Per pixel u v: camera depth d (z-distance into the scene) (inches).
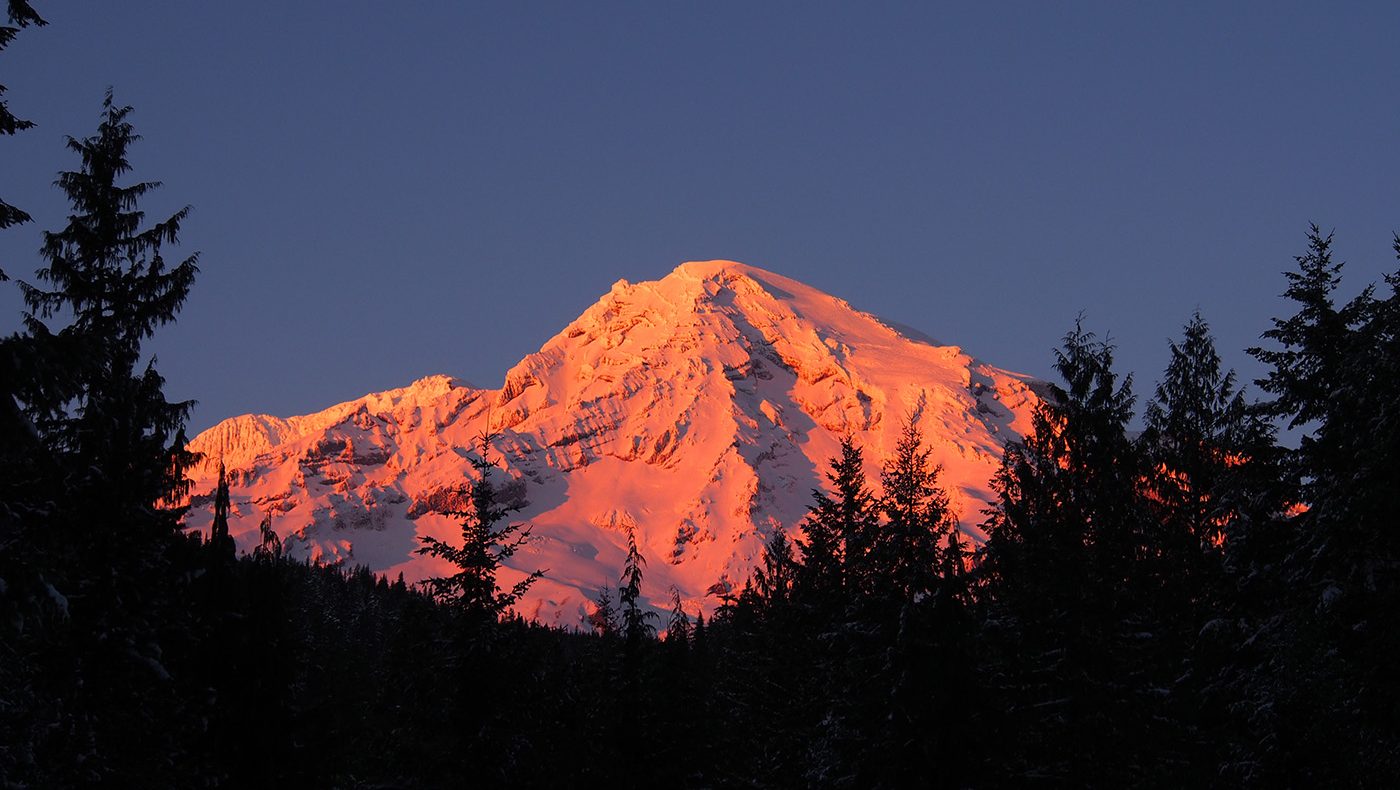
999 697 3075.8
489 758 3555.6
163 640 3080.7
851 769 3107.8
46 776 2444.6
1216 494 3097.9
